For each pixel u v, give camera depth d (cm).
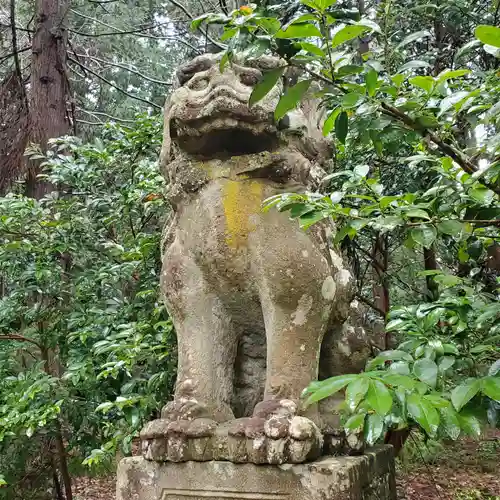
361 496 137
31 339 286
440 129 128
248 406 170
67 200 296
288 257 151
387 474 165
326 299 154
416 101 120
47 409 226
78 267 292
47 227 276
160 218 286
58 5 442
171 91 174
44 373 254
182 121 152
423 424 85
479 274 236
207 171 162
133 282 282
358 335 172
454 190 118
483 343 138
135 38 705
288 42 102
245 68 150
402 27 304
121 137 308
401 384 91
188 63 165
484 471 396
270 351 152
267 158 156
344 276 167
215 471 140
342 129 114
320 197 117
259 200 157
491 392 89
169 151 173
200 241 159
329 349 169
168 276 165
